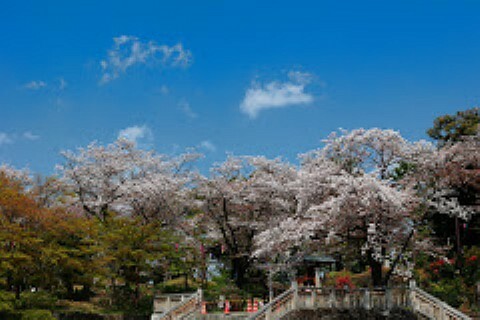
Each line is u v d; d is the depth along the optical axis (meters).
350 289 18.58
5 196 19.84
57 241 22.48
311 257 27.36
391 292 18.52
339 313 18.09
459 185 22.97
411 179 21.81
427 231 25.19
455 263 24.19
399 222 20.75
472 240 28.00
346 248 22.84
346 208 19.88
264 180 29.31
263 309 16.23
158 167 33.50
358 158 22.86
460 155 21.86
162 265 27.67
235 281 29.80
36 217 20.30
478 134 25.69
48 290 25.39
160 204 31.16
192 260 29.16
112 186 31.16
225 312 21.00
